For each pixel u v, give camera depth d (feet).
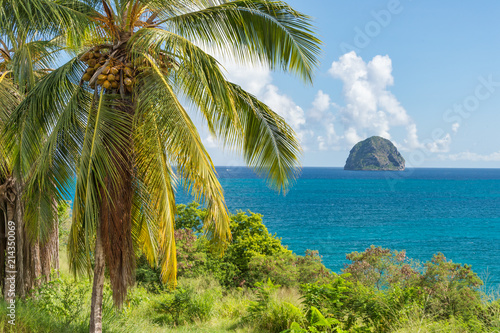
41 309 25.91
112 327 25.76
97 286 20.48
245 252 53.88
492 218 226.17
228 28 21.99
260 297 33.37
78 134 20.83
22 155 20.68
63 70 21.40
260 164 25.57
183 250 52.80
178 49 19.07
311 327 25.05
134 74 20.86
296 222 207.62
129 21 21.58
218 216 20.68
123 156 19.94
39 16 23.16
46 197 21.90
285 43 22.63
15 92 26.09
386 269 39.96
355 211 256.32
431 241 155.33
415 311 26.50
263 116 25.63
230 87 24.30
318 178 646.74
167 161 22.61
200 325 34.24
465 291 28.02
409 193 393.50
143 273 46.62
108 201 19.48
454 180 622.13
